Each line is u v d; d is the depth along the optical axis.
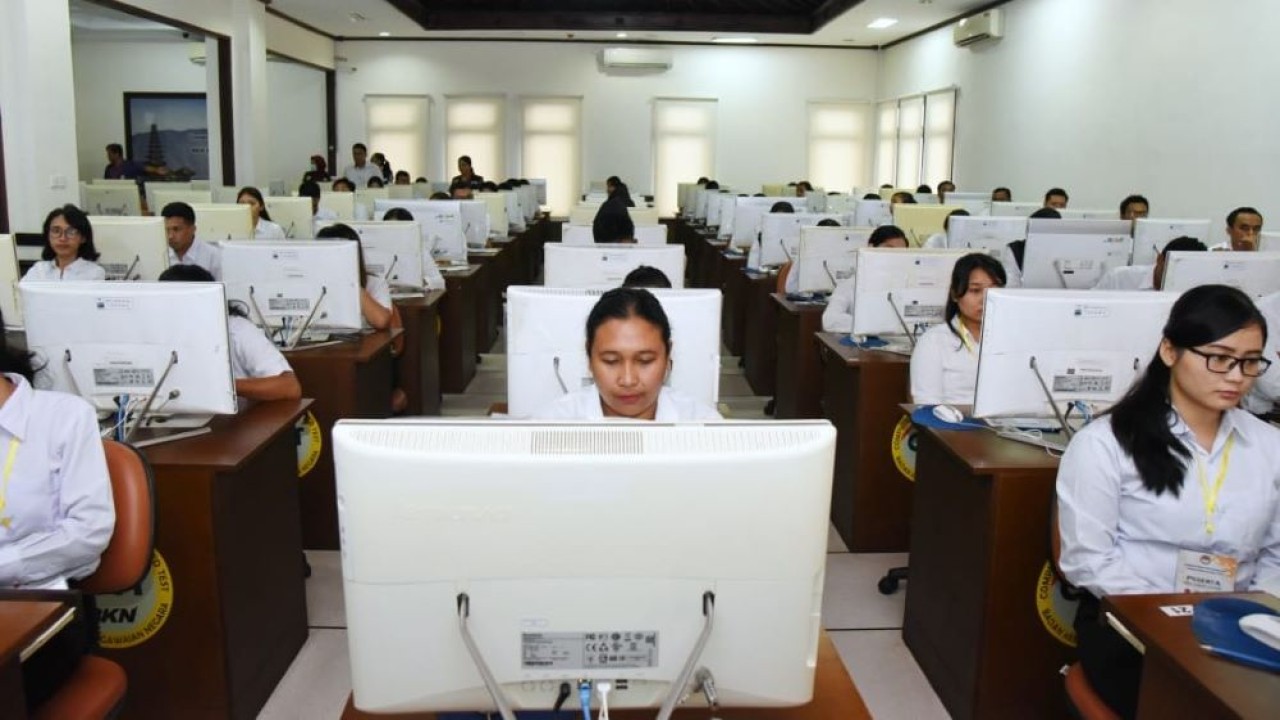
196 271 2.65
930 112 12.44
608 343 1.62
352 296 3.44
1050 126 9.12
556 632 0.98
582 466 0.93
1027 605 2.26
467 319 5.79
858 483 3.47
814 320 4.48
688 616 0.98
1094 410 2.32
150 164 13.42
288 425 2.50
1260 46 5.97
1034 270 4.96
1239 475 1.74
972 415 2.48
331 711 2.41
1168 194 7.07
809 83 14.54
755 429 0.97
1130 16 7.62
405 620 0.98
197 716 2.22
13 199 6.46
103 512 1.78
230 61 9.93
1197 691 1.24
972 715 2.32
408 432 0.95
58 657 1.65
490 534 0.94
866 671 2.69
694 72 14.41
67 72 6.75
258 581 2.39
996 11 10.22
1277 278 3.47
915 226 6.32
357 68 14.21
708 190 11.29
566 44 14.22
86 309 2.16
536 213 12.34
